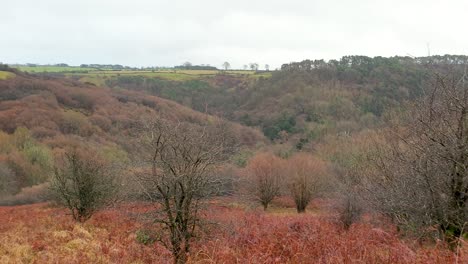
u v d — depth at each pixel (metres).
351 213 13.45
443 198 7.10
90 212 17.41
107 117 59.66
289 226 12.66
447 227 7.14
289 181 30.75
